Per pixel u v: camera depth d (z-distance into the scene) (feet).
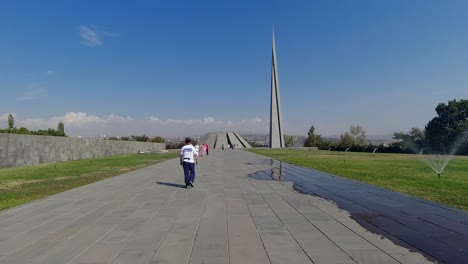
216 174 51.98
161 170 61.16
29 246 16.53
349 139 208.85
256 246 15.93
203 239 17.16
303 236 17.54
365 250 15.21
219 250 15.40
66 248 16.11
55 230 19.45
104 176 51.26
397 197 29.32
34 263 14.19
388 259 14.03
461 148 147.54
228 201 28.19
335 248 15.53
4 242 17.28
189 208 25.38
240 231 18.63
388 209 24.22
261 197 30.07
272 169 60.49
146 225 20.31
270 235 17.76
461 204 25.94
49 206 26.78
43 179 47.39
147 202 28.17
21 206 26.86
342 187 35.96
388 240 16.72
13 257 14.98
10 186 40.04
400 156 116.06
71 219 22.20
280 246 15.90
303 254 14.74
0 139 68.90
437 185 36.76
